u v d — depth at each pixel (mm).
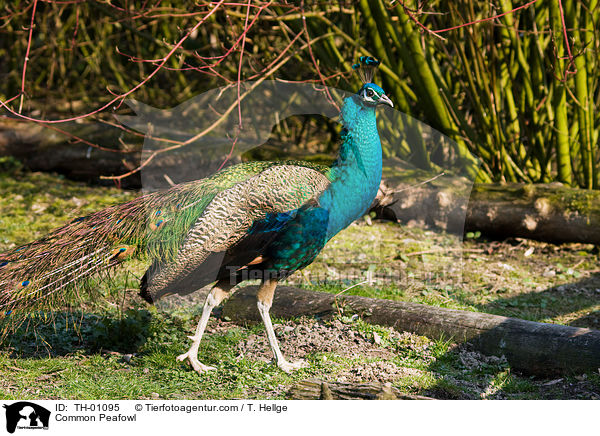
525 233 10328
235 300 7223
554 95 10148
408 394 5078
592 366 5477
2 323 5914
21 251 6125
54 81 18109
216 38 11883
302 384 5246
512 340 5906
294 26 10344
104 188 13203
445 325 6293
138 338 6465
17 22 15148
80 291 6035
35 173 14195
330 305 6926
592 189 10586
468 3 10047
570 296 8148
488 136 10969
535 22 10453
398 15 9531
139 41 16750
